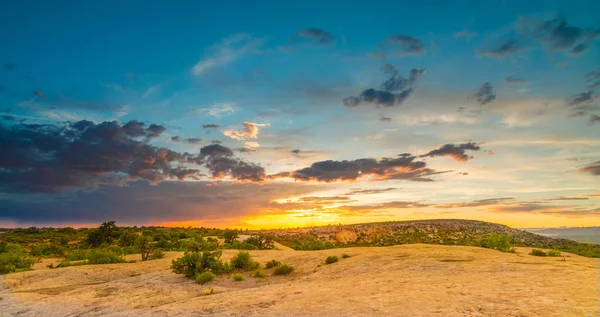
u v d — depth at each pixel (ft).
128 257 152.15
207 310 44.11
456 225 460.55
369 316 32.24
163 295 65.46
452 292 40.34
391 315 31.81
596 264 62.69
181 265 92.89
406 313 31.96
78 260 151.02
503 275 51.06
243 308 43.16
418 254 87.97
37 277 92.38
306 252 137.08
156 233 332.80
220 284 80.33
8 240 284.82
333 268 86.79
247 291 60.80
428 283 49.32
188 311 44.86
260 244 253.03
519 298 34.04
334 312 35.45
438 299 36.94
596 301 30.76
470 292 39.47
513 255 87.76
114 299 62.34
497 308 30.86
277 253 146.51
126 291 70.79
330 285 58.65
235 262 106.22
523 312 28.68
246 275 93.91
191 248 171.32
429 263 71.41
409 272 64.44
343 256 107.04
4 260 121.08
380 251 105.19
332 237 406.41
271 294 53.57
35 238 311.88
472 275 54.08
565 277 45.21
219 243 250.78
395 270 68.64
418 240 366.63
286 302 44.60
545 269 54.54
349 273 75.46
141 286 77.00
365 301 39.34
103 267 108.06
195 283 82.12
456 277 53.26
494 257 78.28
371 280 58.95
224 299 52.24
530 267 57.88
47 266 130.21
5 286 83.05
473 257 77.66
